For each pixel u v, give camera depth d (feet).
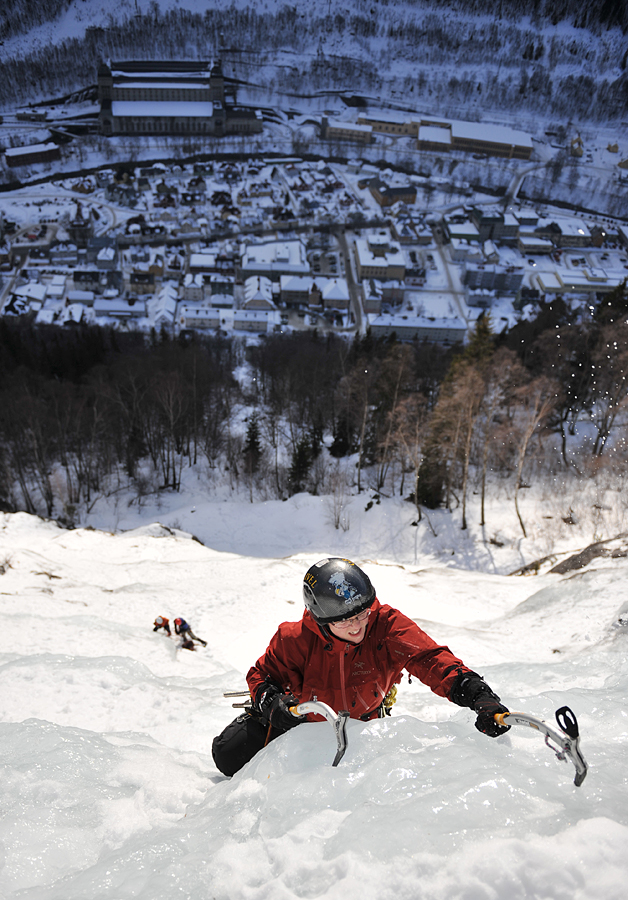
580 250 497.05
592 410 138.21
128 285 424.05
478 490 119.96
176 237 480.23
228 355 273.95
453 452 111.04
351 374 146.10
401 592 61.31
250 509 128.16
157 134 646.33
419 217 499.51
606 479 110.01
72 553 73.15
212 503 134.10
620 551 55.06
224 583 59.77
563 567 61.05
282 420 175.22
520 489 116.37
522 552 97.76
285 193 545.85
